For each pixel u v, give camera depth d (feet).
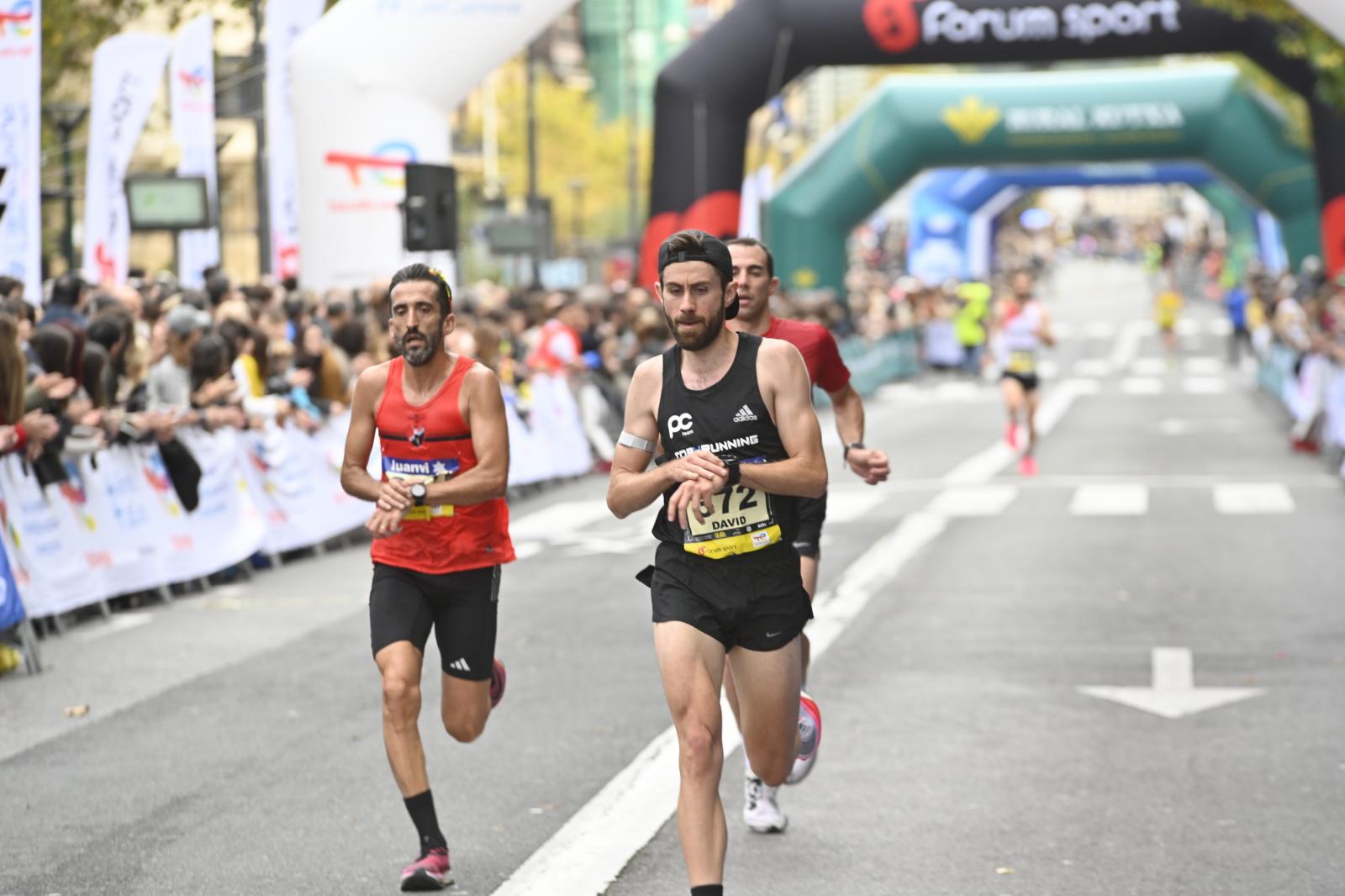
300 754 70.49
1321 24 188.55
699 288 47.83
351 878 54.34
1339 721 74.54
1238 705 77.66
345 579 119.55
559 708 78.38
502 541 57.00
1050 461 198.08
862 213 351.87
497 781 65.82
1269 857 55.83
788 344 48.75
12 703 80.59
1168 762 68.13
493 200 479.82
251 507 122.21
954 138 340.59
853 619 99.81
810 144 643.45
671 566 48.91
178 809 62.44
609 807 61.98
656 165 258.78
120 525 104.94
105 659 90.63
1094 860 55.72
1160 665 86.38
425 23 176.04
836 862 55.83
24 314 102.94
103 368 102.01
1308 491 163.53
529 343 192.95
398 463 56.29
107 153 158.71
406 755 53.88
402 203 160.56
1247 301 405.39
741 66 254.68
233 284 144.56
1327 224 274.16
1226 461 194.80
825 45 254.88
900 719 75.31
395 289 55.47
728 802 63.05
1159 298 401.29
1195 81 334.44
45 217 219.20
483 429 55.72
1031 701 78.74
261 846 57.88
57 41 198.80
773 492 47.93
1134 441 223.71
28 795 64.59
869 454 63.00
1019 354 181.78
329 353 138.41
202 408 114.83
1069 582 112.68
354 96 175.63
